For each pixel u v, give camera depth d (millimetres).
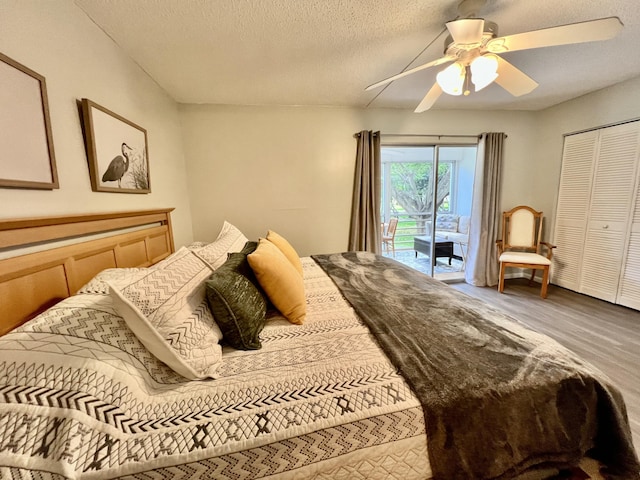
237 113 3066
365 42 1861
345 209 3482
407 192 4062
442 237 4059
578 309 2869
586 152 3104
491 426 844
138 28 1622
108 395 754
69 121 1297
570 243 3348
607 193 2934
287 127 3188
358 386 890
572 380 925
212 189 3135
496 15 1613
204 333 1028
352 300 1570
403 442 800
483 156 3531
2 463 610
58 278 1075
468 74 2088
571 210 3312
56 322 821
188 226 3074
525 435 871
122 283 922
